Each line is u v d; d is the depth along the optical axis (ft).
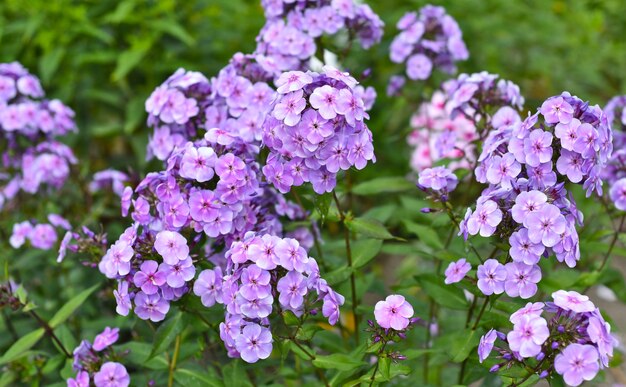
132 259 3.25
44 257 4.54
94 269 4.53
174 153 3.30
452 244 3.93
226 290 3.13
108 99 5.90
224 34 6.23
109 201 4.71
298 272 3.10
